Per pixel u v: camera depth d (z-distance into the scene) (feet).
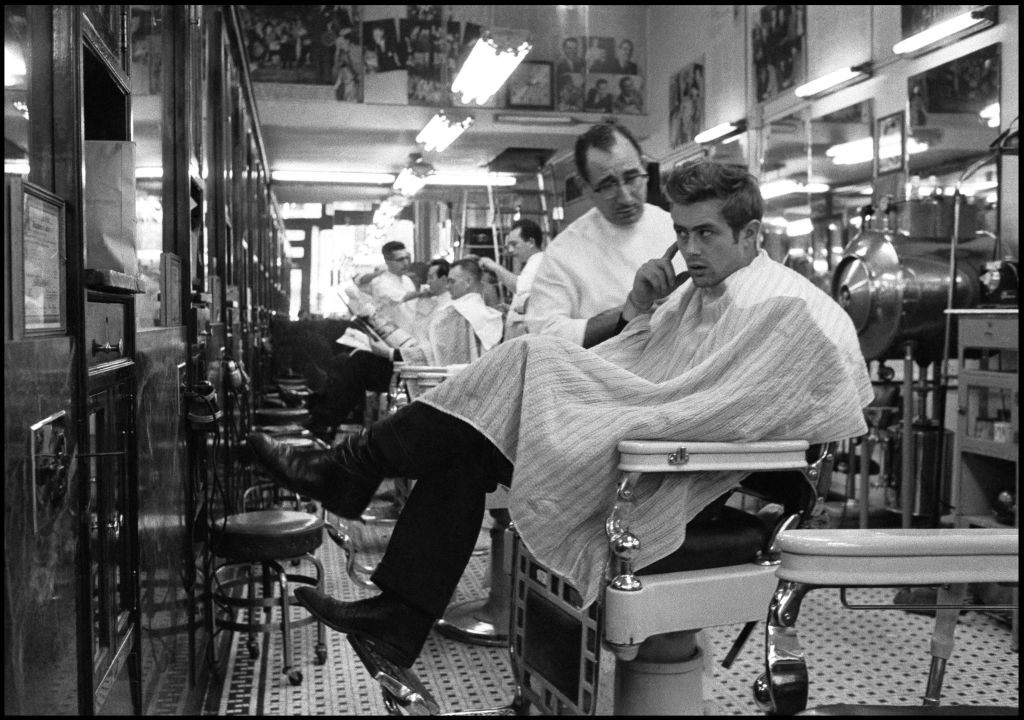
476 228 39.96
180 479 7.12
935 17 20.24
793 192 26.94
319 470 6.25
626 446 5.16
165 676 6.15
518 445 5.49
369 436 6.18
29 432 3.11
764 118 29.43
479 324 15.29
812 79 26.37
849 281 15.43
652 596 5.37
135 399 5.29
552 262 8.95
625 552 5.19
